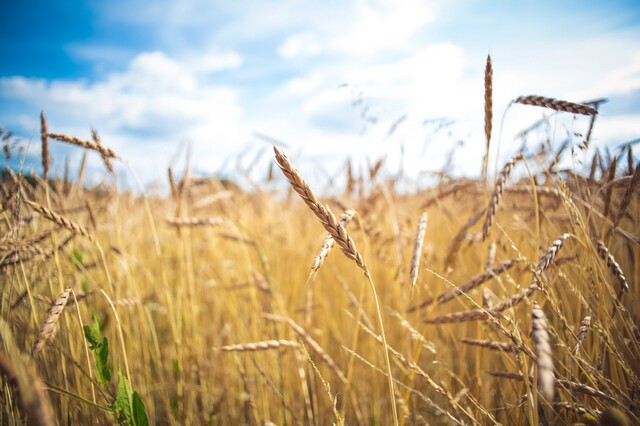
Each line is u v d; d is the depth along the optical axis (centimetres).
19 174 50
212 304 110
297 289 97
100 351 47
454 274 75
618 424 26
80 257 72
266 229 103
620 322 51
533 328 25
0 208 52
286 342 54
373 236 70
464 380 61
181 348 73
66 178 79
